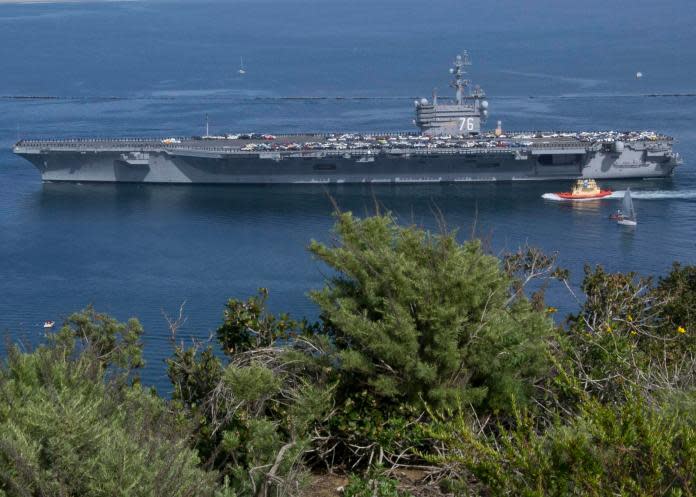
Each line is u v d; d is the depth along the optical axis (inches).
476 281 411.8
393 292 416.5
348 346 425.1
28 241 2800.2
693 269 724.7
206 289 2252.7
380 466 353.1
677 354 474.6
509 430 399.5
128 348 482.9
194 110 6663.4
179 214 3112.7
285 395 401.7
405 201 3223.4
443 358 392.8
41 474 280.1
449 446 340.8
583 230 2780.5
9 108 6835.6
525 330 407.5
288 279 2309.3
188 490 302.2
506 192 3363.7
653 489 266.1
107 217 3100.4
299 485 345.4
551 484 272.2
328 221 2962.6
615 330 446.0
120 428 315.6
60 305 2167.8
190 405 434.6
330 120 6161.4
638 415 272.5
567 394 389.1
